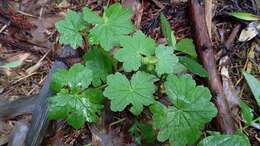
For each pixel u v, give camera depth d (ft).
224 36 1.16
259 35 1.15
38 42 1.15
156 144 0.98
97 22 0.98
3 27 1.18
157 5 1.21
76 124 0.94
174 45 1.06
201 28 1.08
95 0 1.22
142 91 0.91
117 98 0.90
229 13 1.17
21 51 1.14
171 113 0.90
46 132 1.01
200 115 0.89
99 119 1.00
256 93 1.02
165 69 0.92
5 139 1.01
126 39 0.95
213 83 1.01
